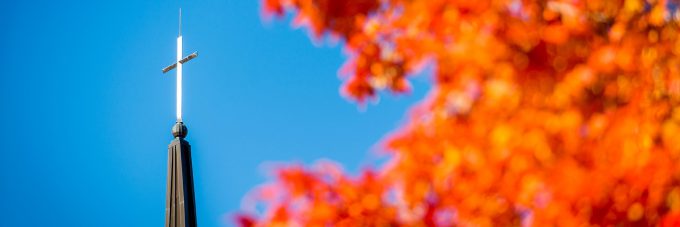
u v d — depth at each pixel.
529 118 5.41
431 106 5.71
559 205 5.34
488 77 5.54
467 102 5.59
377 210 5.55
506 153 5.43
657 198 5.34
